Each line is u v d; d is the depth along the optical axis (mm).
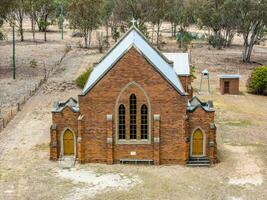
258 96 82250
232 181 44781
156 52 55312
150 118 47438
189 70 67062
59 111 48438
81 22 139125
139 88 46812
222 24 145500
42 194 41781
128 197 41188
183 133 47688
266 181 44938
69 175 45719
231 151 53281
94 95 47000
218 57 126250
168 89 46844
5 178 45031
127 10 150875
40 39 159250
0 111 68500
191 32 184375
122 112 47469
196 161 48375
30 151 52375
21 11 163000
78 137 47781
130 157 48312
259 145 55812
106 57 55344
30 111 68812
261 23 116125
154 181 44438
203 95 81125
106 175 45688
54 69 102938
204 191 42594
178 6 159625
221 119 66625
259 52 139500
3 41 150250
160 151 48094
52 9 176250
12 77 93875
